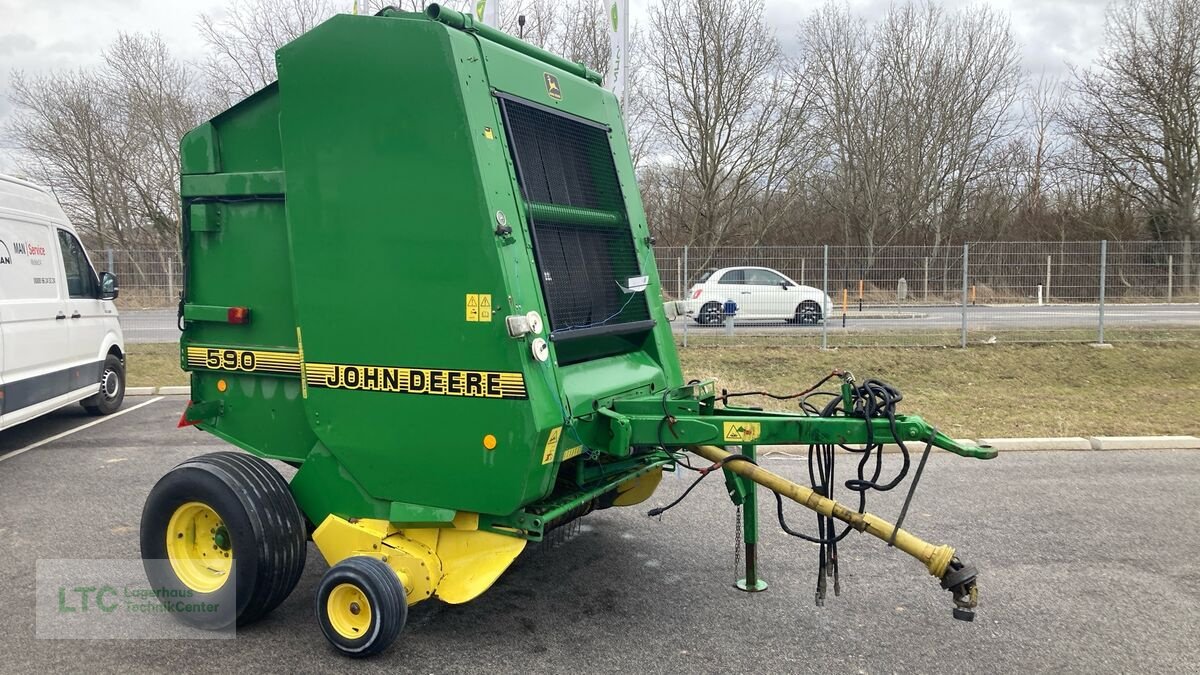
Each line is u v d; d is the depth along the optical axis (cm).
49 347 779
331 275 372
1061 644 388
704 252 1590
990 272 1473
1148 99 2984
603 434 396
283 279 406
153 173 3206
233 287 420
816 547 526
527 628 404
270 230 407
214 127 415
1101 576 475
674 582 466
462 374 348
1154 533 549
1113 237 3127
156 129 3156
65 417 948
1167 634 399
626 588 457
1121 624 410
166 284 1698
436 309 351
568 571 483
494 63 369
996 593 450
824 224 3509
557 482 416
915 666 366
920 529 558
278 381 415
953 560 346
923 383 1191
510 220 349
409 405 361
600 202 445
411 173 351
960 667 366
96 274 911
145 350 1450
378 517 379
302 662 362
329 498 392
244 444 429
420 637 393
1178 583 463
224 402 432
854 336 1438
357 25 358
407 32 349
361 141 360
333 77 363
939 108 3400
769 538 544
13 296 717
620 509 608
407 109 350
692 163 3269
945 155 3450
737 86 3192
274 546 377
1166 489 654
